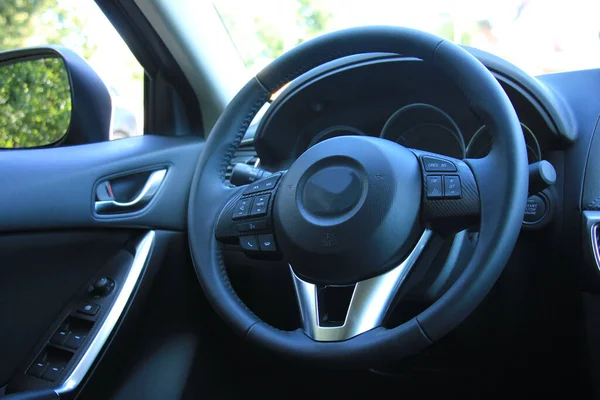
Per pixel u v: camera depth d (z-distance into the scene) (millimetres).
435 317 698
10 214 1032
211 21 1396
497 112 761
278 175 901
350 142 821
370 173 774
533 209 986
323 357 746
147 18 1266
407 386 1248
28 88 1305
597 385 994
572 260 971
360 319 750
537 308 1032
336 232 760
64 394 992
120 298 1103
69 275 1136
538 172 769
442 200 759
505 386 1142
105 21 1330
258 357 1329
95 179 1131
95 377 1055
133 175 1189
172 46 1306
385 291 757
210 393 1269
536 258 1013
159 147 1272
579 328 999
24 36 1592
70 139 1277
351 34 900
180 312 1243
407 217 762
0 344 1061
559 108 973
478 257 706
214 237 946
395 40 868
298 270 810
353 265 757
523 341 1065
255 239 874
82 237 1127
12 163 1077
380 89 1139
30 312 1095
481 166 765
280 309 1190
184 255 1250
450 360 1138
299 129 1240
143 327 1177
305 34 1364
